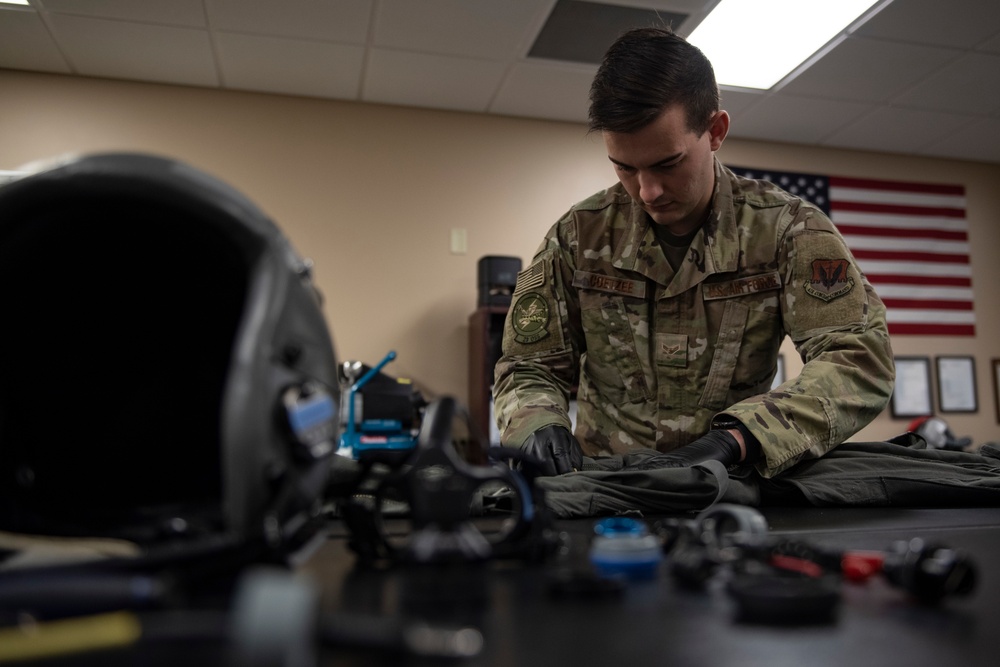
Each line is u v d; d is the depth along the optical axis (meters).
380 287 3.67
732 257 1.17
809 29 3.05
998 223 4.41
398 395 3.06
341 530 0.63
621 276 1.23
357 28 3.01
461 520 0.42
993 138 4.09
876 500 0.92
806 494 0.91
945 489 0.91
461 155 3.83
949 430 3.56
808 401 0.96
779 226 1.16
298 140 3.65
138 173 0.37
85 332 0.42
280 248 0.40
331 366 0.44
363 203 3.69
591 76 3.42
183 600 0.32
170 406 0.43
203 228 0.39
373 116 3.74
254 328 0.37
